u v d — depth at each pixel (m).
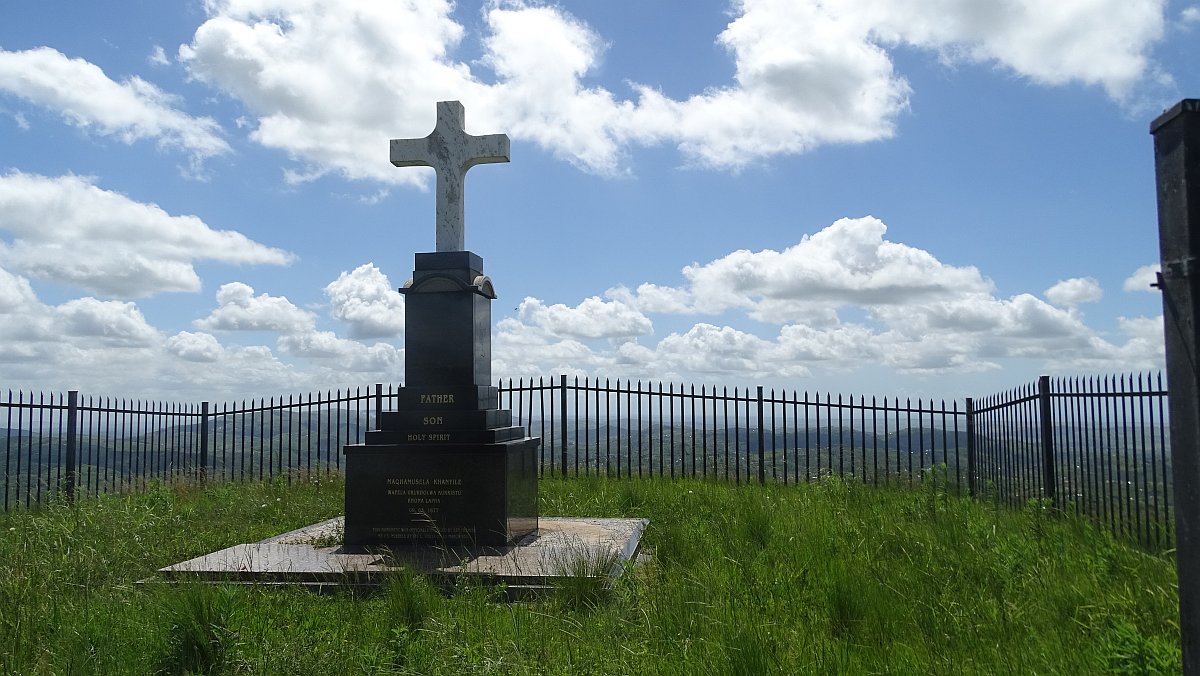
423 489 7.45
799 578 5.58
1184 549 2.19
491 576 6.00
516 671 4.03
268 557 6.84
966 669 3.86
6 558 6.13
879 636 4.48
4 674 4.07
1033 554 5.70
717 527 8.18
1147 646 3.48
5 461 12.45
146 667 4.09
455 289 7.71
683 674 3.90
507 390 14.66
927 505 8.29
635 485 11.94
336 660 4.25
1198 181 2.08
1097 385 7.91
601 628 4.70
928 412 13.73
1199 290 2.07
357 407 14.29
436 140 8.41
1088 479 8.16
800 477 14.70
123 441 13.37
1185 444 2.15
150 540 7.43
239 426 15.41
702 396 14.49
